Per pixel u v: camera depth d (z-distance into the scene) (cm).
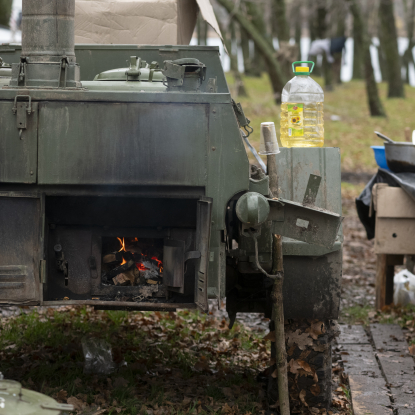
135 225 414
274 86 2691
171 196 391
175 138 382
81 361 545
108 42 616
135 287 414
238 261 432
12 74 395
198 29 3409
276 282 415
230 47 3431
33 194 380
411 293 824
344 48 3488
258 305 500
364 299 877
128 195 390
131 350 592
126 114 379
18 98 375
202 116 381
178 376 535
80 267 414
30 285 386
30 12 396
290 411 454
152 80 449
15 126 376
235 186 386
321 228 405
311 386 447
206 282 378
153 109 380
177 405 466
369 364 603
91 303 395
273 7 3023
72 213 411
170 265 403
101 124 379
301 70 514
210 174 385
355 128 3073
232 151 383
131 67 460
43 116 377
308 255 429
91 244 414
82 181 381
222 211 387
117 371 528
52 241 413
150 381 508
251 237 413
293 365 443
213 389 501
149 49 538
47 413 271
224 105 381
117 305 396
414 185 744
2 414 263
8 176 379
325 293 436
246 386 514
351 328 729
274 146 415
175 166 383
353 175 2114
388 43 4100
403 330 726
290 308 438
